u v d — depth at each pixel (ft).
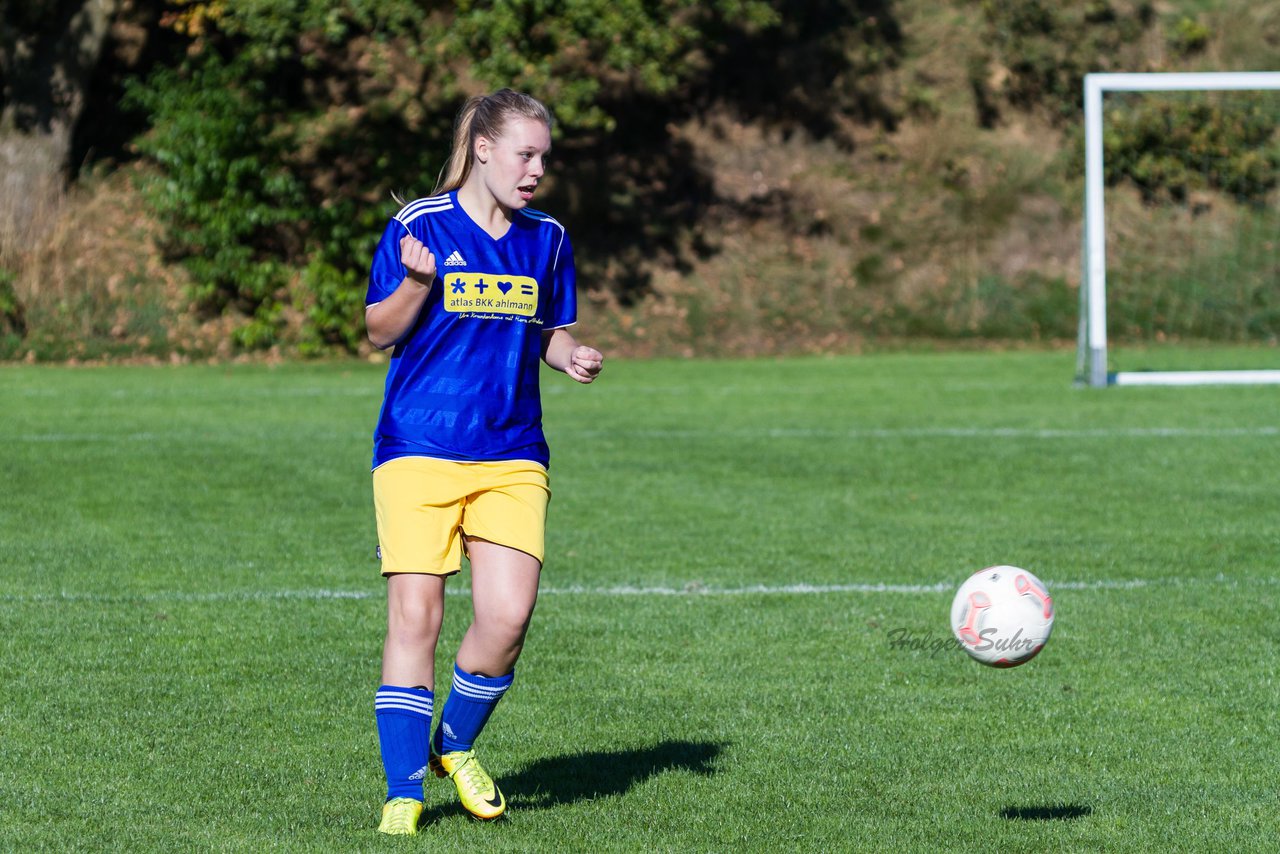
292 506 112.98
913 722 59.36
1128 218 307.17
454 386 45.60
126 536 100.58
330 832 45.32
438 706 62.23
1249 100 317.01
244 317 262.06
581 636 73.82
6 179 259.39
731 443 150.51
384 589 84.69
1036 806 49.01
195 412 174.50
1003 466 134.92
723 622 77.00
